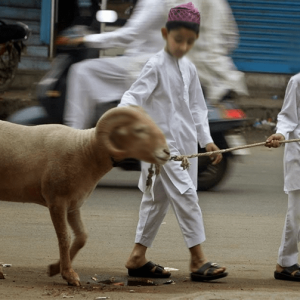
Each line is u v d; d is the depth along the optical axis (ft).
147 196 24.34
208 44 43.45
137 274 24.43
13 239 30.01
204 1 43.16
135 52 41.93
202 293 21.06
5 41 66.59
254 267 26.40
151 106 23.81
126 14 46.98
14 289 21.22
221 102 43.09
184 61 24.26
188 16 23.25
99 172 21.56
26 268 24.98
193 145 24.11
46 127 21.90
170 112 23.75
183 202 23.49
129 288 22.39
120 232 32.09
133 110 20.63
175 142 23.77
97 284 22.91
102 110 41.63
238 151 42.96
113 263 26.50
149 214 24.34
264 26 76.13
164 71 23.68
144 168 24.16
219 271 23.38
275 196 42.60
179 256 27.91
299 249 29.30
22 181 21.61
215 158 24.32
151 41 41.91
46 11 72.54
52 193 21.34
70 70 42.09
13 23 67.56
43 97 43.16
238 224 34.45
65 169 21.20
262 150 62.64
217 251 28.91
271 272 25.64
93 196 40.98
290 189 24.25
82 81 41.65
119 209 37.50
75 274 22.15
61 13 72.13
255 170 52.42
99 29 45.83
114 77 41.73
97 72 41.65
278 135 23.90
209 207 38.52
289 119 24.50
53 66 43.98
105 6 46.68
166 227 33.09
